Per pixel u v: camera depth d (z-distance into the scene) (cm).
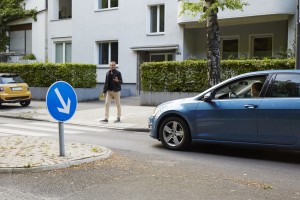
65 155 752
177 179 627
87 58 2738
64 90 736
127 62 2531
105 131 1238
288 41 1892
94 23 2688
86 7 2725
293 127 757
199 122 862
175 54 2308
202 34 2306
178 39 2284
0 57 3222
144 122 1404
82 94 2236
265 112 784
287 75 789
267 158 821
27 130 1223
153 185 591
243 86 830
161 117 916
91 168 687
